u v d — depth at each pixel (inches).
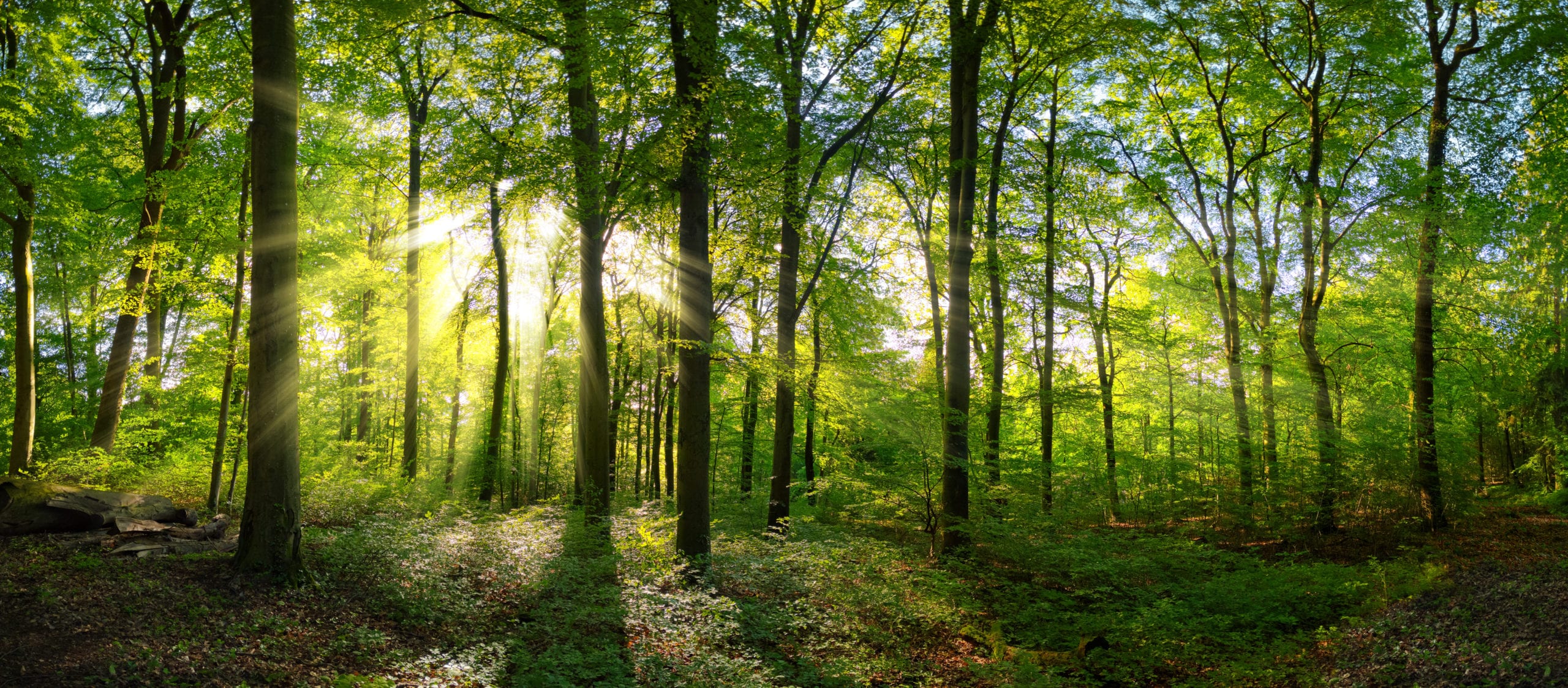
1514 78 620.4
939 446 561.3
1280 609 451.2
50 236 806.5
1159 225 879.1
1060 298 759.7
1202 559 552.7
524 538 494.9
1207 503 727.7
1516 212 708.7
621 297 958.4
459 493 721.0
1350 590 465.4
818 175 565.3
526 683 297.4
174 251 562.3
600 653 329.4
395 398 1037.2
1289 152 797.9
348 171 778.2
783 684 334.0
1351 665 352.5
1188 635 411.8
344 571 380.8
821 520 737.6
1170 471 783.1
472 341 988.6
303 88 655.1
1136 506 818.2
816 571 458.9
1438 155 650.2
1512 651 311.7
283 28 355.6
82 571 328.8
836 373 625.3
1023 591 487.5
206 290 555.2
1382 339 795.4
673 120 425.4
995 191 725.3
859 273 780.6
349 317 985.5
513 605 393.4
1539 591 386.9
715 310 772.0
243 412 609.6
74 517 409.7
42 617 273.3
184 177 597.6
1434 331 794.8
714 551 498.0
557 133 535.2
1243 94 762.8
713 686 306.7
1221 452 920.9
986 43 568.1
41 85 613.3
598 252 574.6
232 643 285.6
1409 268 657.6
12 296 918.4
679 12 410.9
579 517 536.7
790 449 648.4
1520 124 655.8
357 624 332.5
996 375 740.0
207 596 319.9
